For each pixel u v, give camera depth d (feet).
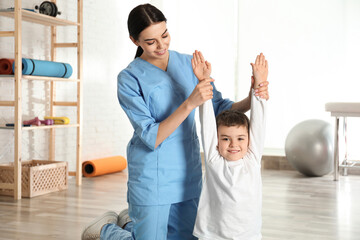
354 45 20.17
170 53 6.83
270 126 21.59
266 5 21.43
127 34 21.38
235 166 6.42
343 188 15.93
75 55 18.24
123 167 19.49
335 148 17.38
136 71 6.63
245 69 21.95
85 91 18.89
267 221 11.60
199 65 6.11
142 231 6.75
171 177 6.68
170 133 6.22
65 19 17.28
